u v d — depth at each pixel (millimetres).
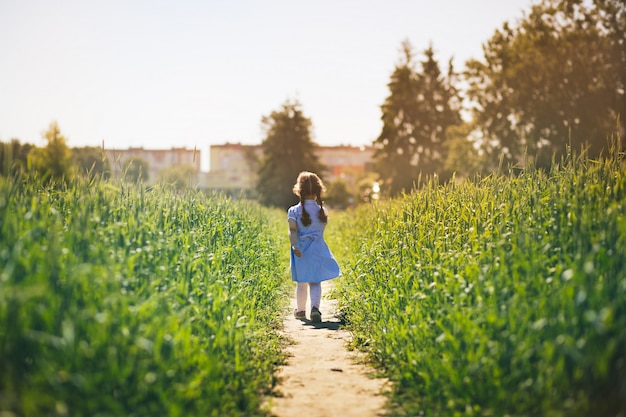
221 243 8867
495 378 4309
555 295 4410
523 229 5949
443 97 81188
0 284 3670
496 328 4594
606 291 4156
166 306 5023
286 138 91500
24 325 3670
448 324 5402
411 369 5430
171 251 6168
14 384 3453
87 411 3498
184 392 4141
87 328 3920
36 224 4793
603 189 6121
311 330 8266
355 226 17391
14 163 5645
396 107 81375
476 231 6977
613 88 42031
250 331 6621
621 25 42500
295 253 8961
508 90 46000
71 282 4051
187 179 10000
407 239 8539
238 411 4621
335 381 5750
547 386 3912
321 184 9180
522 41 46500
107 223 5742
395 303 6980
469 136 50031
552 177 7402
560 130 41812
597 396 3809
